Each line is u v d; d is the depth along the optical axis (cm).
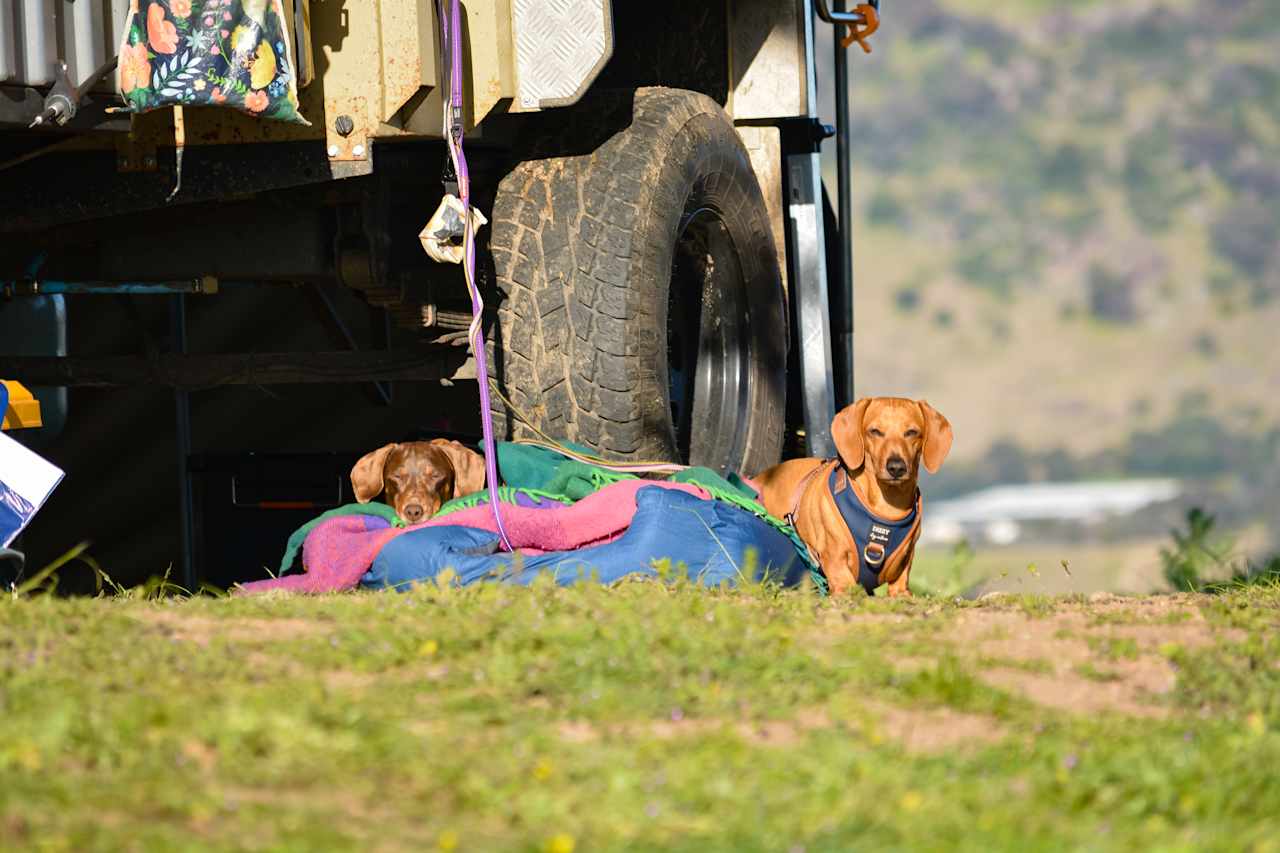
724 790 539
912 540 1095
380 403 1405
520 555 986
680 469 1117
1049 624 840
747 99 1441
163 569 1293
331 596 906
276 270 1146
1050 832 521
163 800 515
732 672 685
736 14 1443
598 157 1164
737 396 1349
